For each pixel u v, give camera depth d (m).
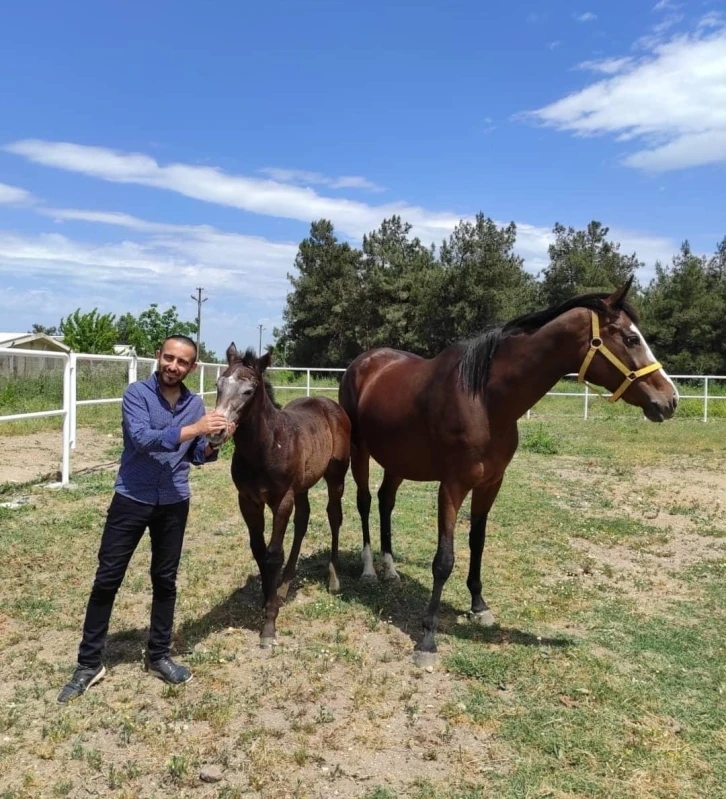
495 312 36.88
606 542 6.24
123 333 39.09
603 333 3.60
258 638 3.98
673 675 3.67
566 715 3.21
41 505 6.57
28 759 2.79
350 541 5.98
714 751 2.97
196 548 5.61
